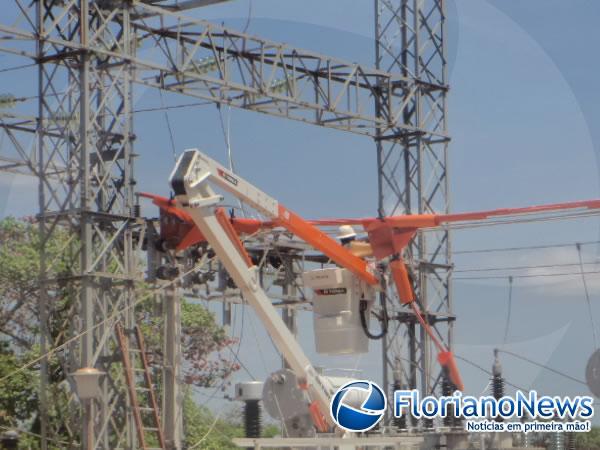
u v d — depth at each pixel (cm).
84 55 7025
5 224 9375
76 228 7131
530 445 6550
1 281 9275
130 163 7281
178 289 7794
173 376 7831
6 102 7500
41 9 6875
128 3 7350
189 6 8250
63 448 7850
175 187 4597
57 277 7119
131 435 7250
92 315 6950
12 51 6975
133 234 7831
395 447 4653
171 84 7531
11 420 9150
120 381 7650
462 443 6925
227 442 10306
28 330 9488
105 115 7388
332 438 4634
